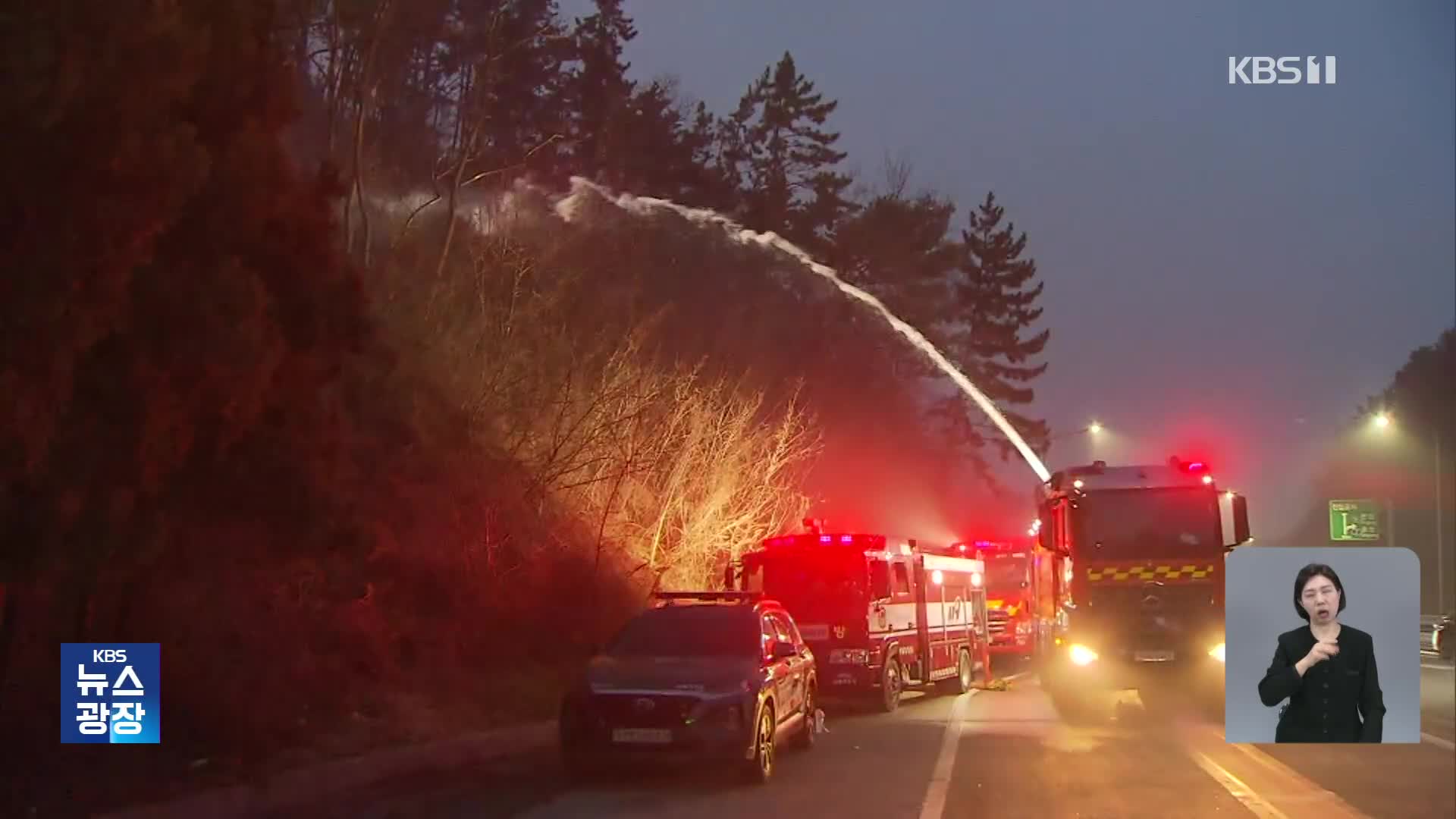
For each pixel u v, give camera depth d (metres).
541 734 17.62
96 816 10.07
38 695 11.96
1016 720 21.23
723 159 55.38
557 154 43.97
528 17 39.00
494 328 23.48
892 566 24.12
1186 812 11.85
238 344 10.52
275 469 11.65
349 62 23.56
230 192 11.20
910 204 55.06
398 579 19.69
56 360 9.31
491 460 21.77
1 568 9.75
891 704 23.45
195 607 13.32
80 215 9.26
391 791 13.09
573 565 23.00
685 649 15.27
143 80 9.56
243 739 13.14
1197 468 21.91
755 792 13.27
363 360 14.88
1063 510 22.25
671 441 25.59
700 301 46.56
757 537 27.17
